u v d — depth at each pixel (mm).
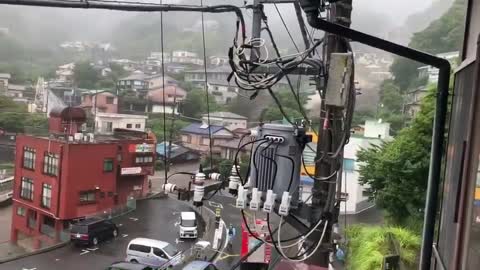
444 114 2982
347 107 4133
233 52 4551
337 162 4348
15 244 25578
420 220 13961
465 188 2258
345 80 3900
